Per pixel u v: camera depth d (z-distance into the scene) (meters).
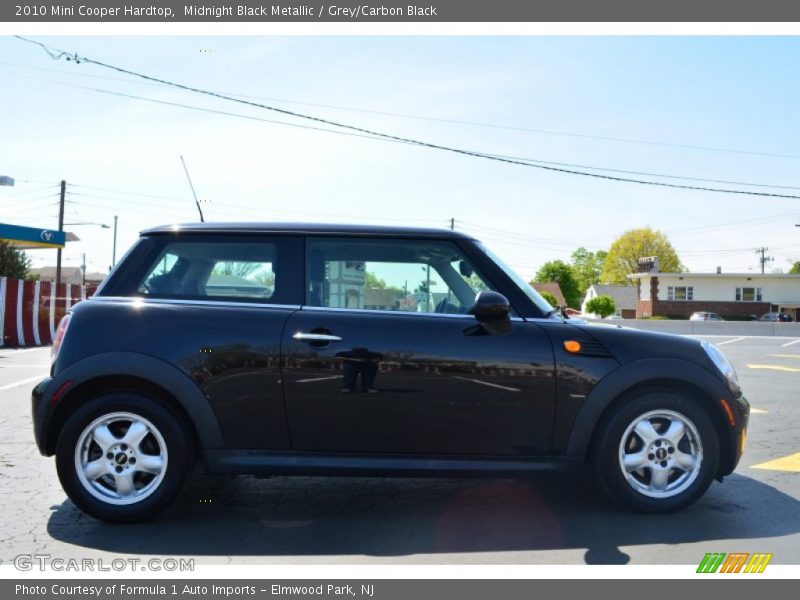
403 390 3.67
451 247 3.98
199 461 3.90
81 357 3.67
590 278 107.94
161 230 3.99
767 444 6.00
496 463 3.73
